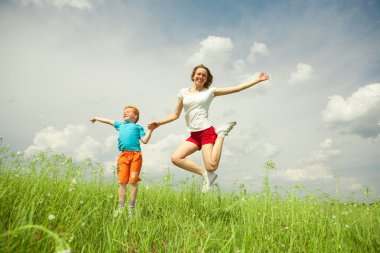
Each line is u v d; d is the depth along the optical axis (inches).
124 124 206.2
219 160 186.9
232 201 205.5
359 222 173.0
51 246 95.5
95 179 205.9
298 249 137.6
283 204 212.2
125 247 121.9
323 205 212.8
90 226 128.3
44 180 168.4
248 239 119.1
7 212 120.1
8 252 82.7
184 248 118.6
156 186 233.6
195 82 205.9
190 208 193.3
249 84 193.9
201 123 192.1
